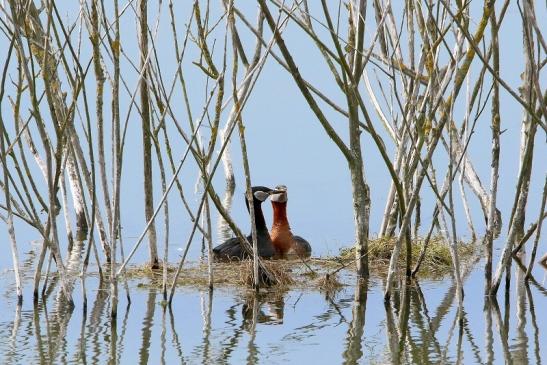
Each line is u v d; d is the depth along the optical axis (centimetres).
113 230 1413
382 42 1755
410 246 1644
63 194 1898
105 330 1358
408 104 1562
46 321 1402
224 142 1454
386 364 1207
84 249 1886
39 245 1927
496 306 1488
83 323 1392
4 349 1264
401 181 1747
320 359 1227
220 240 1994
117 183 1401
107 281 1645
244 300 1530
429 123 1388
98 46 1379
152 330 1360
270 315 1441
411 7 1620
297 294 1571
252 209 1583
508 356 1238
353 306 1495
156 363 1209
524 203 1708
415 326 1382
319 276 1689
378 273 1706
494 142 1514
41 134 1418
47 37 1334
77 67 1432
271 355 1243
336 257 1841
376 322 1404
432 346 1285
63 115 1544
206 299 1534
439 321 1407
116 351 1260
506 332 1348
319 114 1561
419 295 1562
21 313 1444
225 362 1214
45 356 1235
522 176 1499
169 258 1828
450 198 1398
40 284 1625
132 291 1583
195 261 1805
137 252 1875
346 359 1228
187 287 1609
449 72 1432
